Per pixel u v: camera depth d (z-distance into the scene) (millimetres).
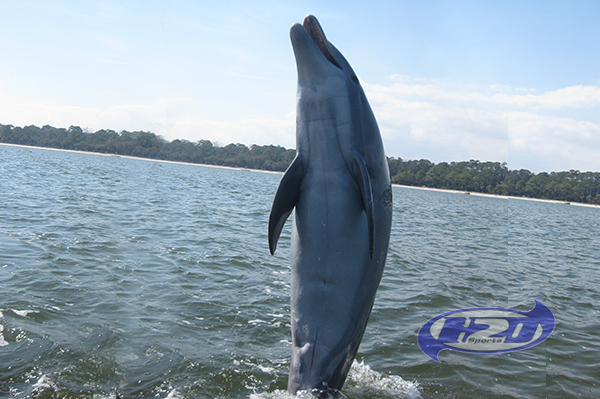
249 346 5582
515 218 37938
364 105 3666
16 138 139625
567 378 5164
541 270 12891
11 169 38500
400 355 5508
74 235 11633
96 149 108750
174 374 4656
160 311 6590
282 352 5465
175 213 18562
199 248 11539
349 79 3582
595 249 20875
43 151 109625
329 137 3494
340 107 3459
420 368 5109
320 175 3561
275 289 8281
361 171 3369
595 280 12172
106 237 11734
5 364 4562
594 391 4895
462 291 7820
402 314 7109
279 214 3521
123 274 8383
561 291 10125
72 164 55781
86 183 29922
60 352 4918
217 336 5828
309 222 3600
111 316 6188
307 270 3666
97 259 9336
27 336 5254
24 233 11344
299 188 3631
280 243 13602
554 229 30750
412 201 40344
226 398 4262
